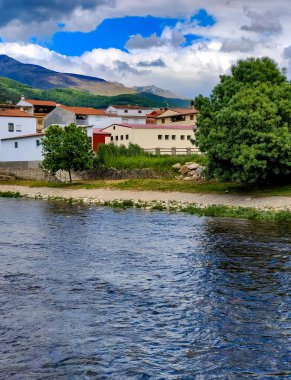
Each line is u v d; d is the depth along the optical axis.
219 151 35.53
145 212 33.16
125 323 10.12
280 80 41.16
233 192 38.53
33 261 16.38
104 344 9.01
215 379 7.66
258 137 34.19
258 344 9.01
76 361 8.28
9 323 10.04
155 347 8.89
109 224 26.59
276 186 38.56
